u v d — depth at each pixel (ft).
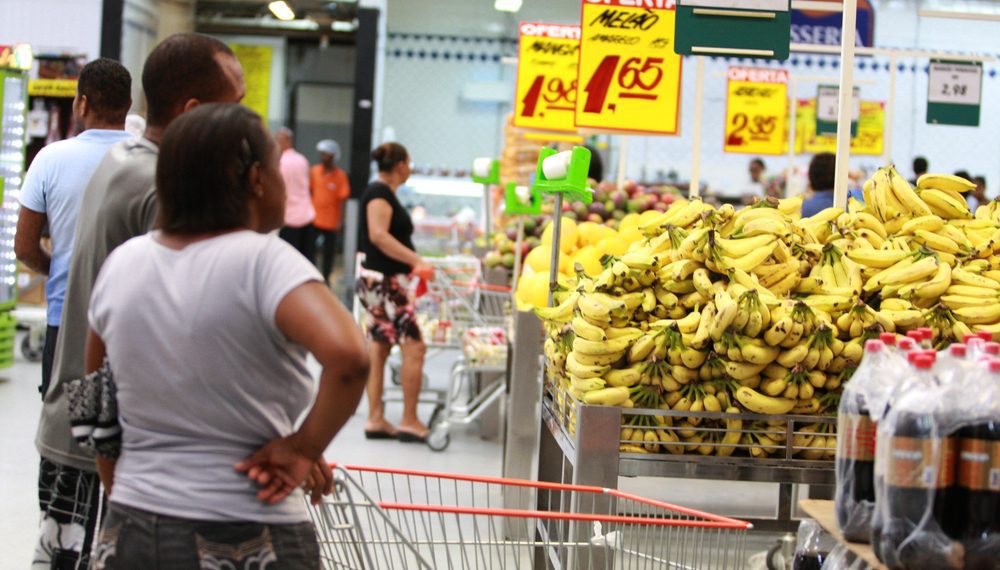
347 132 57.77
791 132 35.65
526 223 25.26
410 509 7.52
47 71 40.01
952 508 6.10
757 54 14.46
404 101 55.57
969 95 30.48
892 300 10.78
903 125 52.95
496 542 7.84
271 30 56.54
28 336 30.76
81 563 9.13
